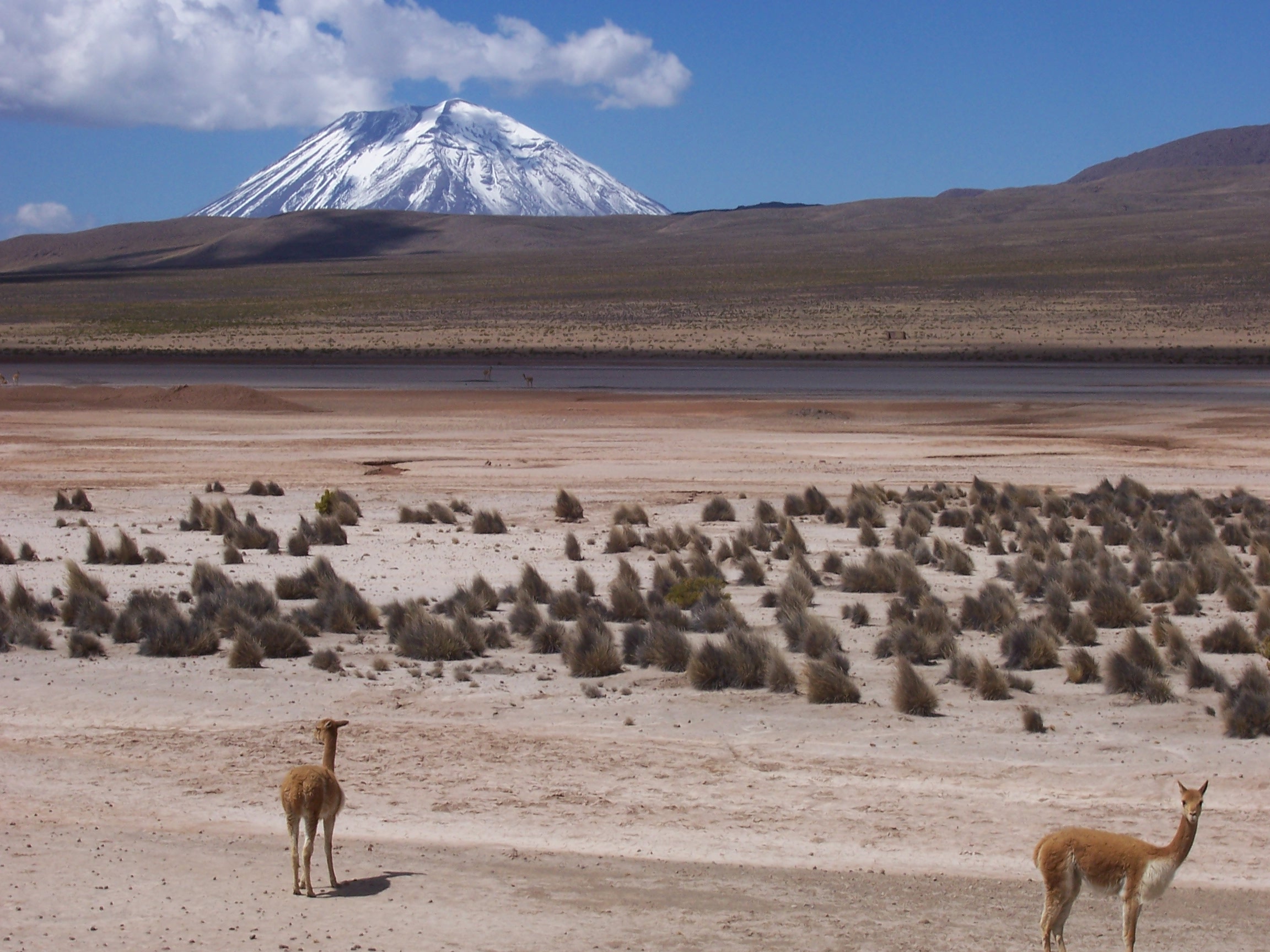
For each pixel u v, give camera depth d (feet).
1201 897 28.86
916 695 46.70
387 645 58.90
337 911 26.37
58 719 44.68
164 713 45.70
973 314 392.47
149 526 97.81
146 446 148.97
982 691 49.34
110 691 48.98
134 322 423.64
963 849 32.01
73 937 24.38
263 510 106.22
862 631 62.23
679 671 53.72
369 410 187.52
